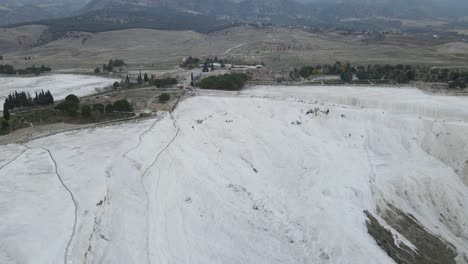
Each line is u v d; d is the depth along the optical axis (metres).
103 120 77.31
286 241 44.75
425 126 77.31
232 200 52.09
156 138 67.62
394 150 72.81
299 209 50.84
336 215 48.22
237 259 41.69
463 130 73.25
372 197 55.59
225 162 62.72
